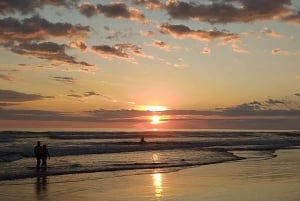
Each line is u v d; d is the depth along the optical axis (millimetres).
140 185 19266
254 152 44219
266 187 18281
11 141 71500
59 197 16094
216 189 17859
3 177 21656
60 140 79438
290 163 30344
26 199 15617
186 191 17375
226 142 72938
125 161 31672
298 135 136875
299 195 16047
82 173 23984
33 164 28797
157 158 34969
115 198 15875
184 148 51719
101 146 52906
